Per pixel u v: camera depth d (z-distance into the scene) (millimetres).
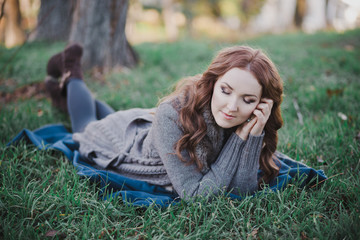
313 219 1786
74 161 2365
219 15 20562
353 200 2020
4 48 7383
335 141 2746
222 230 1801
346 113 3426
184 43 8375
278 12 18938
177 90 1995
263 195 1972
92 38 5148
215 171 1943
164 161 1929
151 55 6465
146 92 4293
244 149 1892
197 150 1888
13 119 3143
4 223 1712
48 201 1913
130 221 1880
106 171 2209
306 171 2201
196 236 1683
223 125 1750
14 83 4613
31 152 2449
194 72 5203
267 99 1770
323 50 6887
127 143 2258
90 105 2951
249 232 1767
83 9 5109
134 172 2188
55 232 1735
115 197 1980
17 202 1894
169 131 1876
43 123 3307
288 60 5910
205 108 1830
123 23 5391
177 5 19891
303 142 2740
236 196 1974
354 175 2324
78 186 2049
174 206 1946
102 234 1736
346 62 5793
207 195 1888
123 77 4855
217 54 1850
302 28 15711
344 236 1715
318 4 17016
